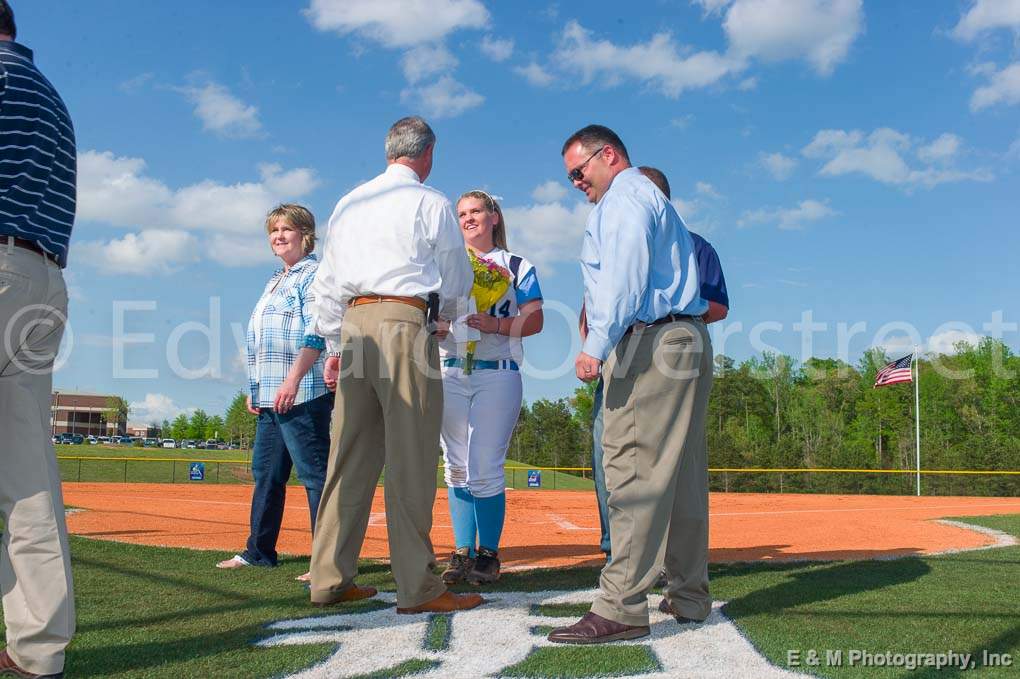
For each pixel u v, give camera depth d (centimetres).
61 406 10725
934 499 1459
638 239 277
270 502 438
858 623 294
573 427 7275
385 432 318
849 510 1016
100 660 240
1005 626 288
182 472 2800
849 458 5038
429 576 314
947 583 382
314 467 424
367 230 323
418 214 323
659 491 279
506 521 886
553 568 455
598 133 315
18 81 235
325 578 325
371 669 234
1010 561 462
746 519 831
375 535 684
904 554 507
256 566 434
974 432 5688
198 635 273
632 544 276
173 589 360
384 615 309
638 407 282
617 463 284
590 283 296
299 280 440
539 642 268
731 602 336
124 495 1191
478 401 409
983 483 3991
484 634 279
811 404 6506
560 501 1343
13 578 224
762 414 6706
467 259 345
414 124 347
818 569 431
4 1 246
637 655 251
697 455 303
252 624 291
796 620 300
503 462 416
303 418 421
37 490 228
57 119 246
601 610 273
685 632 283
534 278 435
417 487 314
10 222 227
